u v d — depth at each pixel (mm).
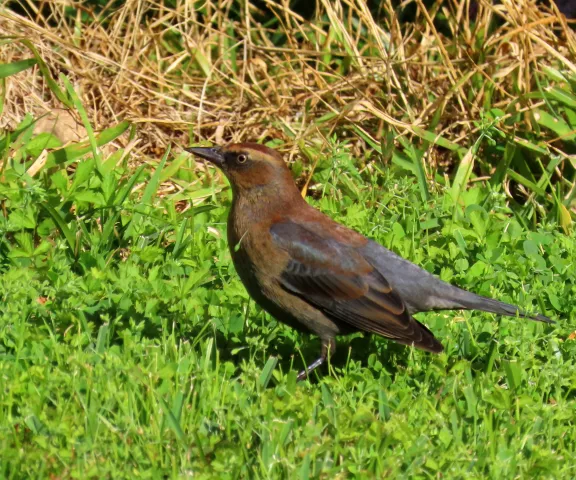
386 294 9781
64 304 9852
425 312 10844
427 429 8391
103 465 7320
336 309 9719
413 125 14641
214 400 8367
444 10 16031
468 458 7789
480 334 10383
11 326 9391
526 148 14711
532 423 8539
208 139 15242
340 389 8945
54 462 7375
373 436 7988
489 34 16125
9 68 13289
